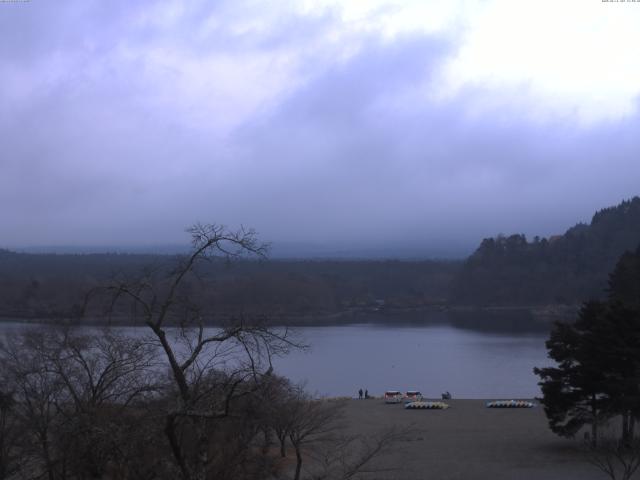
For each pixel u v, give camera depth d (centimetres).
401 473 3547
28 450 2316
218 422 1880
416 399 6538
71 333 3212
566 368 3969
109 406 2122
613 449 3400
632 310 3844
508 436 4578
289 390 4588
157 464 1828
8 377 2673
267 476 2580
